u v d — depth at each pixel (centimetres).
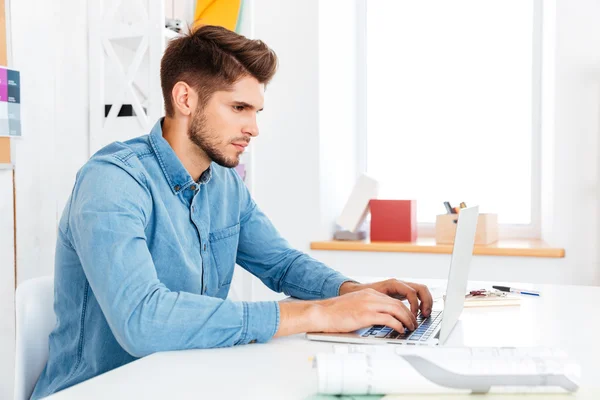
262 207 290
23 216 214
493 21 297
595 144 248
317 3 276
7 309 206
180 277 117
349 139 317
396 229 281
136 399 73
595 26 247
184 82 117
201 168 124
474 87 303
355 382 73
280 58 283
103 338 111
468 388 74
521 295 143
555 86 253
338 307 102
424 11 309
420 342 97
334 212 301
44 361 116
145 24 216
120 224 100
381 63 319
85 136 229
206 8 243
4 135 200
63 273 114
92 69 225
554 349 79
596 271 250
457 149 307
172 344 93
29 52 216
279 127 285
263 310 98
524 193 296
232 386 77
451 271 94
